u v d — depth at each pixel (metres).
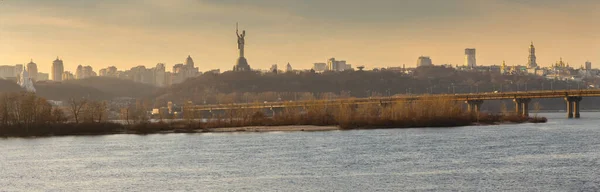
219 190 164.88
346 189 163.00
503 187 162.50
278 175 185.88
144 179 184.62
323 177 180.88
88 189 171.12
